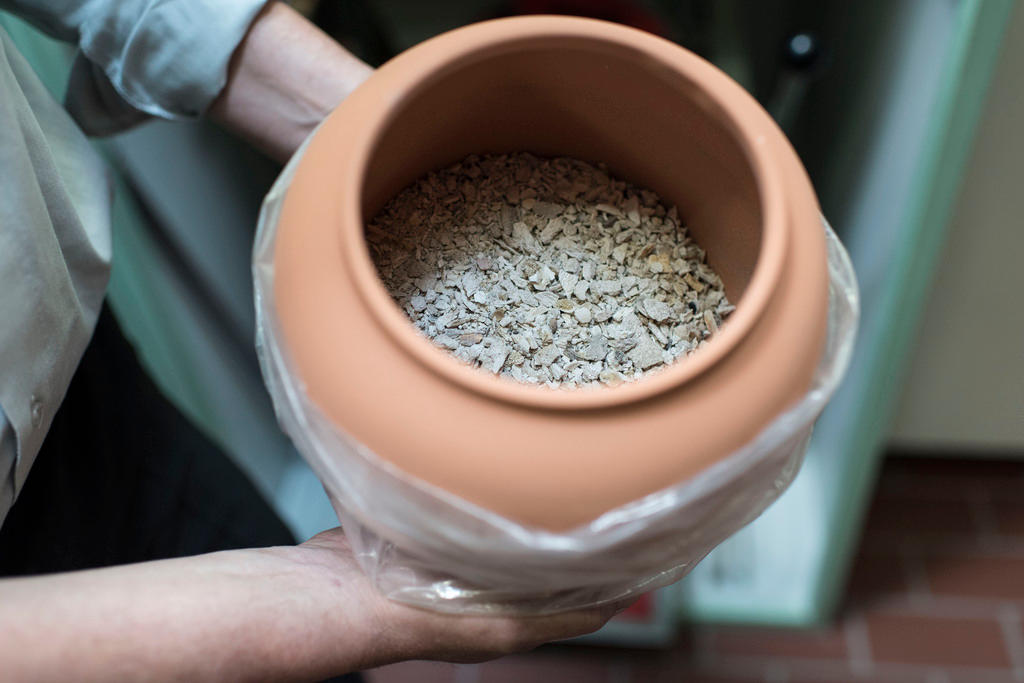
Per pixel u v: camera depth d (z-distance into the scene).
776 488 0.51
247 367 1.12
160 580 0.45
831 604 1.12
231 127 0.60
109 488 0.65
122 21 0.55
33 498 0.60
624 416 0.43
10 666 0.41
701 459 0.44
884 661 1.12
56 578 0.43
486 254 0.55
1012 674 1.09
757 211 0.50
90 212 0.58
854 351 0.95
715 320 0.53
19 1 0.55
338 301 0.44
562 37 0.48
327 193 0.46
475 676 1.13
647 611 1.06
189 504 0.68
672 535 0.46
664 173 0.55
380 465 0.44
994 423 1.09
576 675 1.13
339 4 0.82
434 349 0.43
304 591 0.48
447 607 0.49
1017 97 0.74
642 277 0.54
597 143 0.56
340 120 0.47
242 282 1.07
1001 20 0.67
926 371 1.02
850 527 1.02
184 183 0.90
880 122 0.84
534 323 0.53
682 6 0.84
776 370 0.45
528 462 0.43
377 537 0.50
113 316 0.66
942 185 0.75
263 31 0.56
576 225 0.56
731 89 0.47
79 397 0.62
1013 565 1.17
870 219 0.88
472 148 0.57
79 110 0.62
